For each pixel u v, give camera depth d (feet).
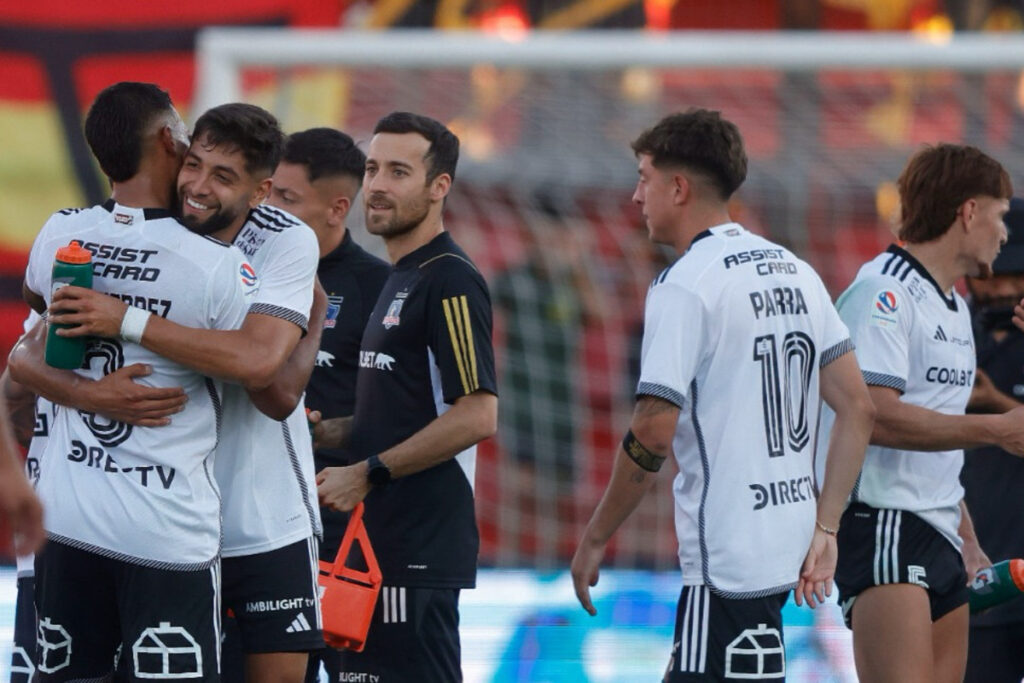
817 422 42.42
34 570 41.04
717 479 39.99
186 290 38.22
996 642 52.06
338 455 54.24
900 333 45.68
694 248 41.16
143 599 38.40
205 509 39.17
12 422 44.45
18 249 102.12
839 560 46.78
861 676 46.39
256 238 41.65
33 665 45.06
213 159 39.78
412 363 48.52
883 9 131.85
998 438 44.06
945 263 47.47
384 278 54.44
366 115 98.32
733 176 42.09
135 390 37.65
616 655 70.90
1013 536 53.31
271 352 39.11
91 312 37.06
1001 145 100.22
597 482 99.96
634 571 86.89
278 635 43.21
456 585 48.21
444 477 48.42
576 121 99.40
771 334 40.40
